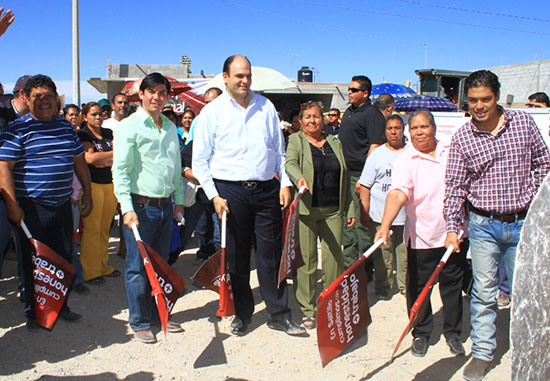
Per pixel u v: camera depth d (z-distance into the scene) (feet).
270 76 27.37
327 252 14.19
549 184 5.30
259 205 13.03
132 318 13.12
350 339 10.36
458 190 11.28
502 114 10.88
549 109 16.03
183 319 14.78
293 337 13.50
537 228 5.33
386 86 48.80
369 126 17.58
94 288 17.07
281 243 13.57
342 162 14.05
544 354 5.43
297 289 14.32
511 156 10.65
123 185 12.42
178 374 11.42
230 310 12.72
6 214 13.75
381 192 15.87
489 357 11.21
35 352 12.33
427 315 12.41
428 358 12.34
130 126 12.57
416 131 11.71
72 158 13.47
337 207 14.11
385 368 11.82
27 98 12.47
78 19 49.21
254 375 11.42
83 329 13.80
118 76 69.05
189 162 17.62
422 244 11.99
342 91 75.46
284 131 33.40
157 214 13.07
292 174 13.25
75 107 23.07
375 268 16.31
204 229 19.61
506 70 72.18
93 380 11.05
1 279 17.97
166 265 12.86
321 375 11.47
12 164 12.37
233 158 12.69
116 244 23.57
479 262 11.20
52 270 11.96
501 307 15.51
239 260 13.24
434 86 48.06
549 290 5.28
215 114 12.66
